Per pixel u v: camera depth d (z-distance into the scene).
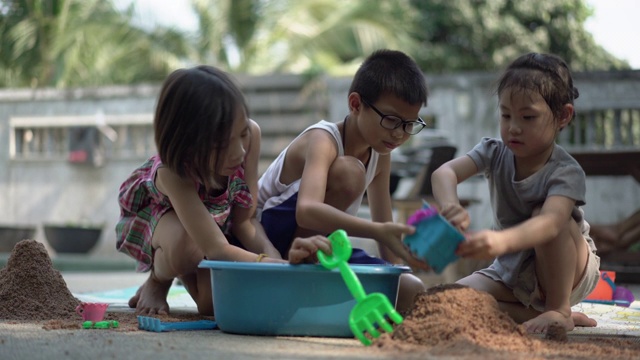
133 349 1.73
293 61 11.22
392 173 5.44
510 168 2.35
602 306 3.15
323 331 1.94
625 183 7.62
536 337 1.93
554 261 2.20
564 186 2.20
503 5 12.91
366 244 3.81
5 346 1.76
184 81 2.09
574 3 13.25
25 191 9.44
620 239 5.00
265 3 11.07
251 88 8.98
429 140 7.31
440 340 1.76
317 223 2.12
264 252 2.41
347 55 12.00
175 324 2.08
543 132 2.19
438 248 1.82
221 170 2.12
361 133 2.38
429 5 12.60
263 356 1.64
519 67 2.23
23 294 2.40
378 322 1.84
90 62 11.23
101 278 5.31
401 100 2.29
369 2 11.14
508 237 1.93
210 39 11.03
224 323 2.02
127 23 10.84
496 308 1.88
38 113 9.37
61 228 8.27
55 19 10.73
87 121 9.23
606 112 7.70
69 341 1.84
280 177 2.52
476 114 8.12
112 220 9.25
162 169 2.27
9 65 10.97
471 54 12.99
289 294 1.94
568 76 2.26
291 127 8.95
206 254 2.26
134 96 9.19
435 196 2.26
